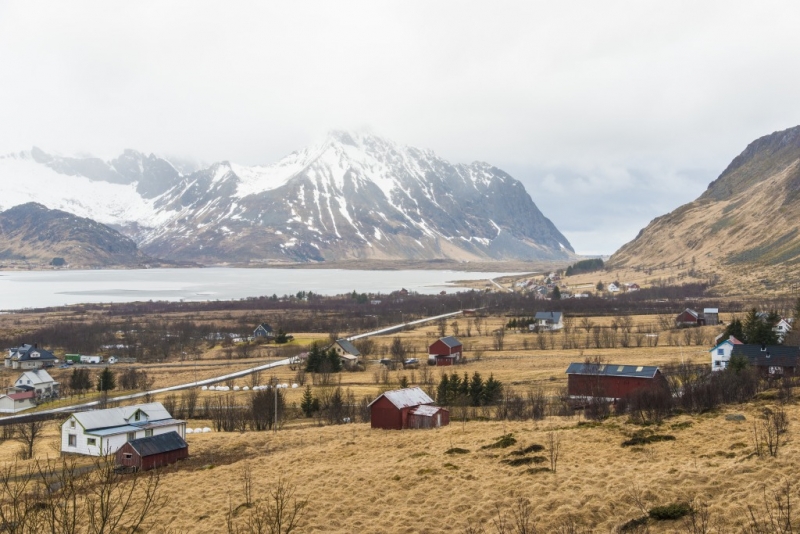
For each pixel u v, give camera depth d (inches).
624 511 1568.7
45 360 7347.4
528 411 3659.0
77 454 3284.9
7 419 4842.5
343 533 1674.5
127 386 5949.8
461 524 1641.2
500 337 7706.7
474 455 2378.2
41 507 1534.2
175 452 3021.7
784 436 2087.8
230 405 4753.9
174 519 1950.1
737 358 4205.2
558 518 1558.8
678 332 7696.9
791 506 1393.9
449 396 4330.7
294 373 6323.8
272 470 2571.4
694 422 2536.9
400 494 1968.5
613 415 3068.4
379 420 3449.8
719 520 1412.4
